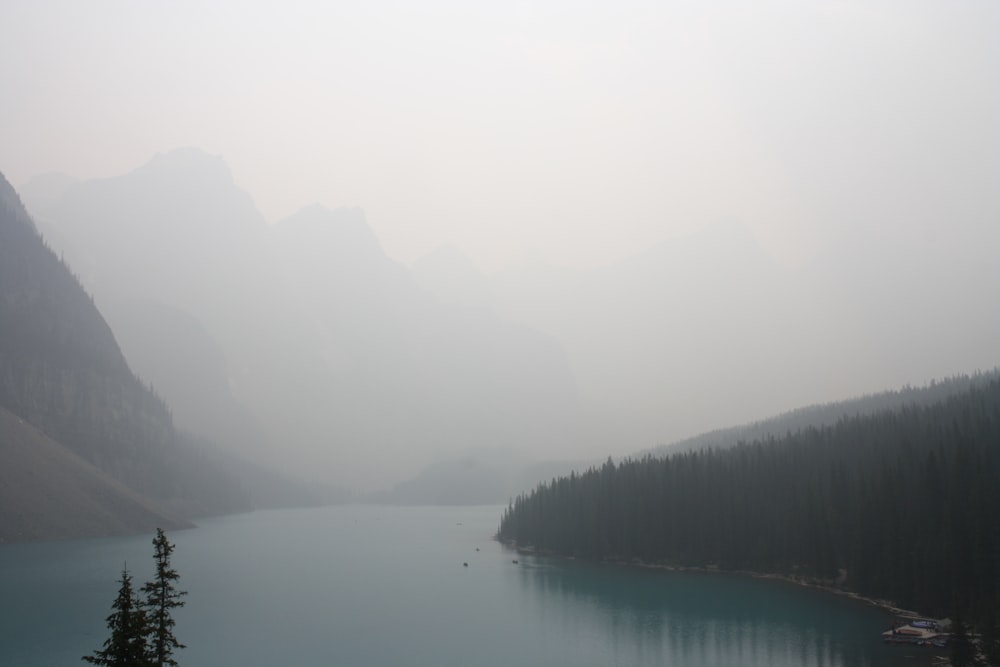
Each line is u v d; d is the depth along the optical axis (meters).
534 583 171.25
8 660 102.12
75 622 122.06
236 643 115.19
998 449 134.38
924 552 127.88
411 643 115.44
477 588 164.75
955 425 146.00
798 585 159.88
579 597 152.88
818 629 120.75
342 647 113.00
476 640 117.25
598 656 108.12
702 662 104.38
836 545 156.25
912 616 126.88
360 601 148.88
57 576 164.12
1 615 127.19
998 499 117.94
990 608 111.06
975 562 118.31
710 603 144.12
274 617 133.38
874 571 141.12
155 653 55.28
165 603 56.50
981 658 99.69
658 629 123.62
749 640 114.94
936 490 131.38
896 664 99.50
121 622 52.84
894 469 148.12
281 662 105.44
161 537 58.62
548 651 110.81
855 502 152.12
